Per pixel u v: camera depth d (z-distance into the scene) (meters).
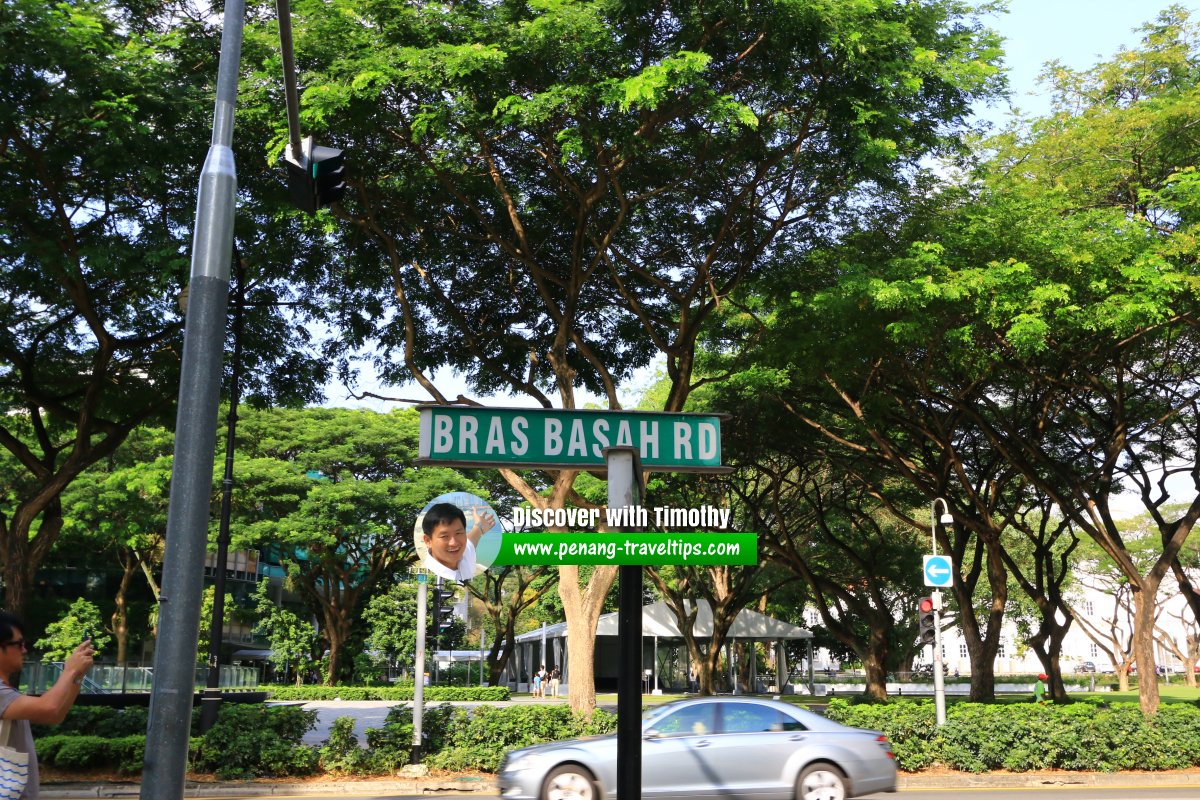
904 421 24.28
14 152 16.70
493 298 20.52
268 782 16.16
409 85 14.85
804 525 37.94
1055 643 30.23
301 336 21.06
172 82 16.19
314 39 15.09
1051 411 23.98
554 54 14.47
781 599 53.19
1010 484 29.59
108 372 21.58
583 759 10.96
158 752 5.02
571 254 19.59
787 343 19.06
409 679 56.16
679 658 54.94
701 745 11.12
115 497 42.56
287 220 17.48
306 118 14.45
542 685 52.00
